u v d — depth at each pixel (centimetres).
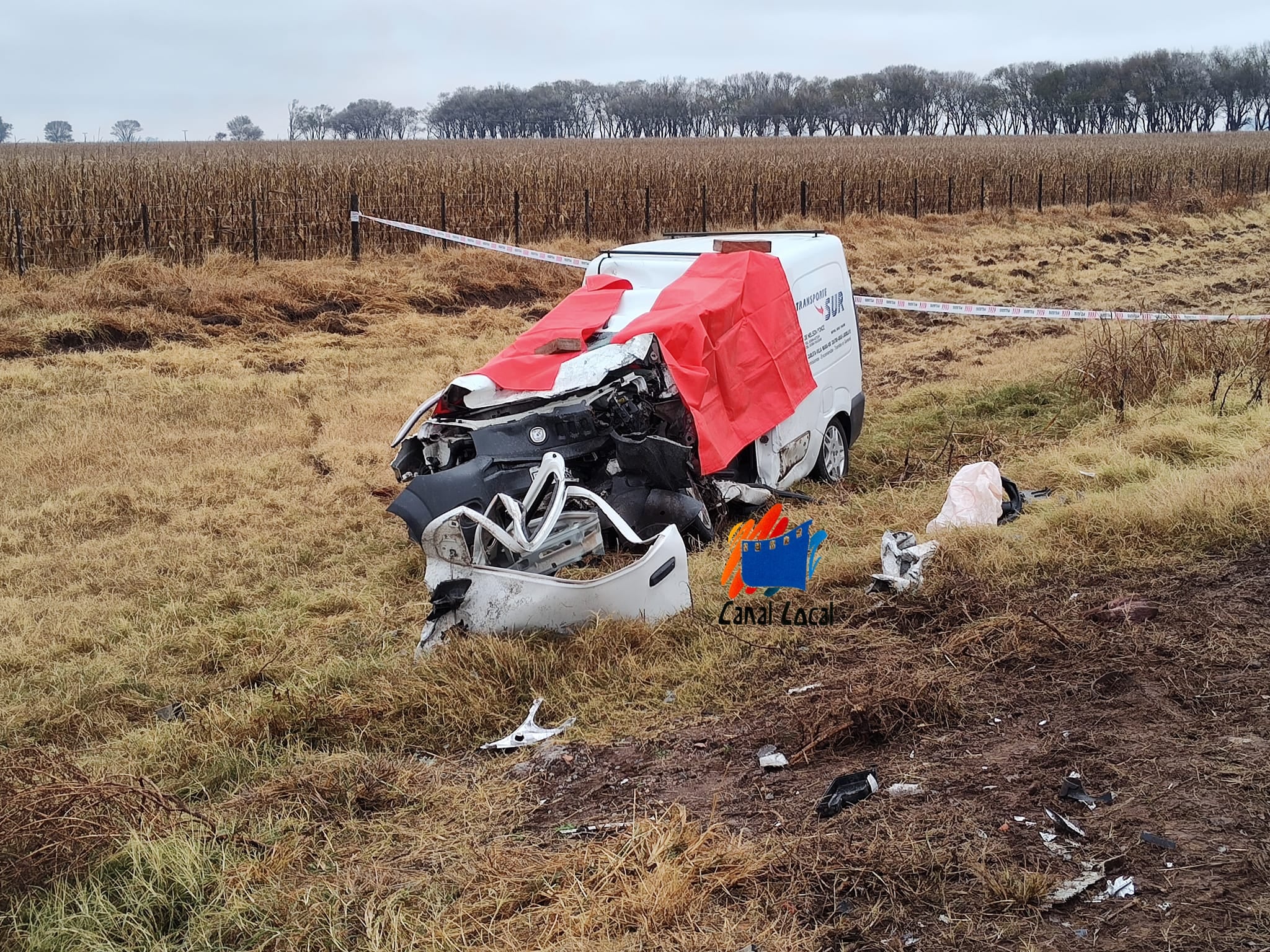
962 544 622
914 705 446
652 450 658
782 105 12025
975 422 1050
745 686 503
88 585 708
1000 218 2728
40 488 880
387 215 2022
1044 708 446
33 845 386
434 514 623
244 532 797
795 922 323
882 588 591
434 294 1684
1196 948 293
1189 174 3597
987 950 303
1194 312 1656
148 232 1755
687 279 788
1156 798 368
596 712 496
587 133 12525
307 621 646
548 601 557
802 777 416
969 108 12569
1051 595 555
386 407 1128
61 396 1141
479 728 498
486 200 2169
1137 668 465
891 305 1218
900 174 2919
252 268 1711
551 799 426
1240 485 628
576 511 632
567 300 810
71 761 453
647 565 565
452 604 565
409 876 376
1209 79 11669
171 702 558
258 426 1058
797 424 822
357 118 12775
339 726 504
